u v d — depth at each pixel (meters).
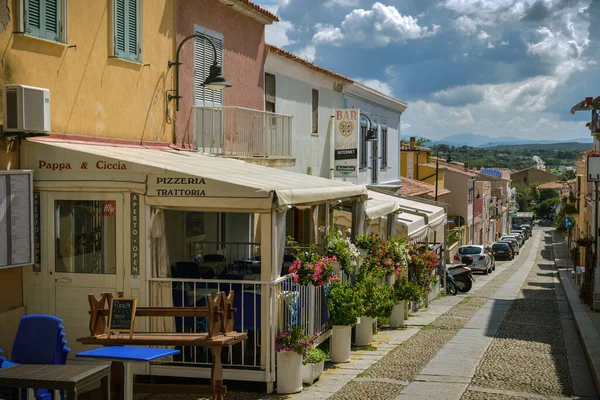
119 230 9.34
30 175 9.20
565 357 12.43
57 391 6.09
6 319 8.92
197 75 14.46
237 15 16.30
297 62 20.14
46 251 9.46
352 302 11.39
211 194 9.02
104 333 7.55
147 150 11.69
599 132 21.48
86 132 10.65
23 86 8.71
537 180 168.12
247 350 10.10
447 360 11.77
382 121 30.94
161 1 12.91
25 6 9.16
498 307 22.58
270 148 17.30
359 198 13.62
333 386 9.64
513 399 8.95
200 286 10.63
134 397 8.97
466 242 60.81
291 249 13.70
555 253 68.06
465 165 72.25
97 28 10.87
